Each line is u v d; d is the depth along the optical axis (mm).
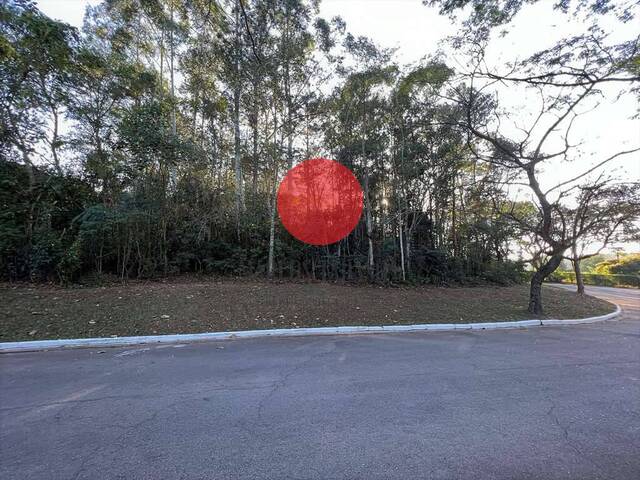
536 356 5160
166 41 12422
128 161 9656
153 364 4582
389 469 2182
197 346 5668
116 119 10266
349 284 11594
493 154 12203
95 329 6211
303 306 8406
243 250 11680
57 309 6828
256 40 10047
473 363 4723
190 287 9234
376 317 8094
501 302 10703
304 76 11297
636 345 6047
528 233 13500
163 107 10297
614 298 15812
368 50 11156
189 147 10008
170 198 10930
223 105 12164
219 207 11742
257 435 2627
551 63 7027
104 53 10430
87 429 2725
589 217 9852
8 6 8328
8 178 9062
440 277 13594
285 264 11828
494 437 2627
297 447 2449
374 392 3564
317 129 12328
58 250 8812
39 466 2209
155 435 2627
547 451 2432
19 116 9250
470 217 15570
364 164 12602
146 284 9484
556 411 3131
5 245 8367
